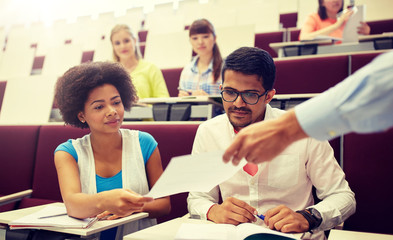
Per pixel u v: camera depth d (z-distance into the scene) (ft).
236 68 2.31
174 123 3.79
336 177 2.54
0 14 13.38
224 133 2.89
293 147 2.67
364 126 1.13
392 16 7.34
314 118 1.23
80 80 2.61
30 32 11.43
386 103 1.05
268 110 2.79
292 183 2.65
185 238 1.55
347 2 7.61
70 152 2.73
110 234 2.60
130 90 3.01
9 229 2.00
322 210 2.15
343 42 6.44
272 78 2.41
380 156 2.92
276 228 1.91
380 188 2.88
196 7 10.22
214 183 1.78
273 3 8.98
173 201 3.57
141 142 3.01
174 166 1.48
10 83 5.94
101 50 7.82
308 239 2.35
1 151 4.45
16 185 4.31
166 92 6.07
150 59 7.43
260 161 1.35
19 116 5.64
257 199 2.68
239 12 9.28
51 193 4.10
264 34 7.57
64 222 1.92
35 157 4.31
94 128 2.70
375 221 2.86
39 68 8.82
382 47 5.46
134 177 2.80
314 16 6.98
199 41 5.92
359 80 1.10
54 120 5.55
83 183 2.69
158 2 12.22
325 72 4.51
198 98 4.03
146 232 1.80
